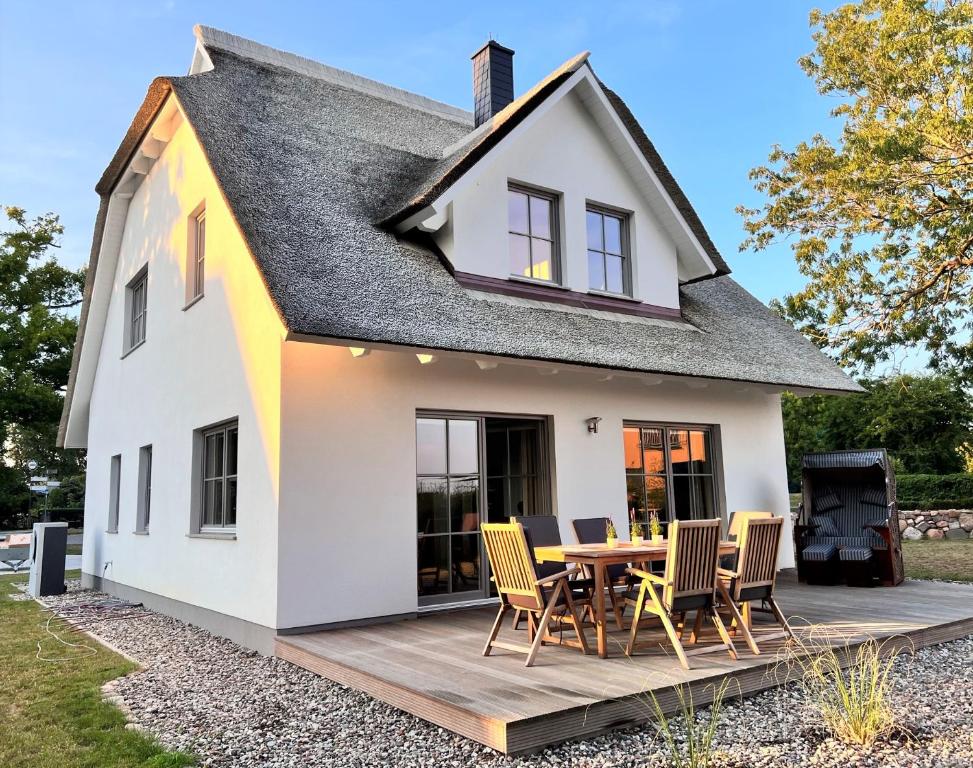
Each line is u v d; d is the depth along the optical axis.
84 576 14.64
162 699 5.50
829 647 5.63
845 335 14.92
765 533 5.90
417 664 5.39
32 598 12.51
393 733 4.44
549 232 9.82
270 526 6.91
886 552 9.41
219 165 7.66
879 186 13.72
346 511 7.19
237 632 7.46
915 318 14.57
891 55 13.75
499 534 5.64
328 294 6.54
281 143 9.02
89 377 14.95
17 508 36.75
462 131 12.98
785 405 14.16
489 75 11.55
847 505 10.28
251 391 7.52
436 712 4.41
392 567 7.43
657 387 10.16
